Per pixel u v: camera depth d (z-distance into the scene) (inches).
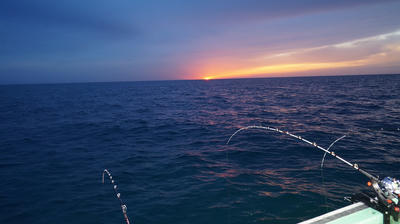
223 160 427.5
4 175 382.6
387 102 1091.9
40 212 270.1
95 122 901.2
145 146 550.0
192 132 687.1
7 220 256.7
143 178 358.6
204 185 325.1
